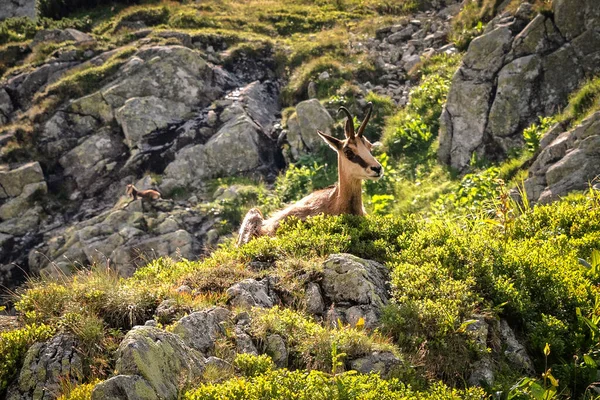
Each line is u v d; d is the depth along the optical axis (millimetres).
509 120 42375
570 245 19688
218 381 13078
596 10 42938
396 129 47406
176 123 52438
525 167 37719
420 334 14742
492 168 38969
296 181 45969
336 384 12578
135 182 49188
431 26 60500
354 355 13984
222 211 44750
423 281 16188
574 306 16453
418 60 55844
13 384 13500
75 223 46812
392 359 13844
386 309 15227
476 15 56375
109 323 15148
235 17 68188
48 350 13750
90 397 12180
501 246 18500
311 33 66125
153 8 68875
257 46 61375
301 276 16531
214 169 49062
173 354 13172
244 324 14766
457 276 16766
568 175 33219
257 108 53969
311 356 14055
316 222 19859
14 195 49125
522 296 16219
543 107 42312
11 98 58344
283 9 71250
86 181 50000
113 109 53406
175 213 44781
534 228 21125
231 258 18359
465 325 14516
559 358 15062
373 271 16953
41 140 52812
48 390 13156
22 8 88375
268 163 49875
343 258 16656
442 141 43906
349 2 72312
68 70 59438
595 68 42219
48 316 15242
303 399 12336
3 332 14352
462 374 14156
